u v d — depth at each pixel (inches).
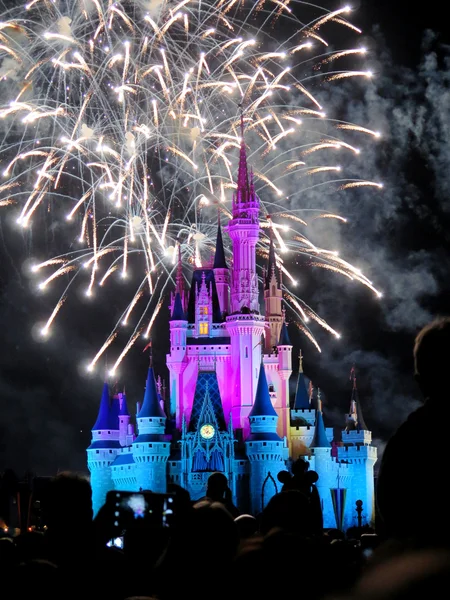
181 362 7406.5
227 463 7066.9
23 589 651.5
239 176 7539.4
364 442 7396.7
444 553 360.5
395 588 344.2
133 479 7190.0
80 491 676.1
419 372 458.3
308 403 7706.7
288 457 7421.3
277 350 7628.0
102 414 7509.8
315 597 571.5
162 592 604.7
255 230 7445.9
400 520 411.2
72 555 670.5
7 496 2982.3
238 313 7416.3
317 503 1278.3
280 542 601.9
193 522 610.2
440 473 409.7
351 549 1045.8
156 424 7076.8
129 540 672.4
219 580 592.7
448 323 458.0
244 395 7332.7
